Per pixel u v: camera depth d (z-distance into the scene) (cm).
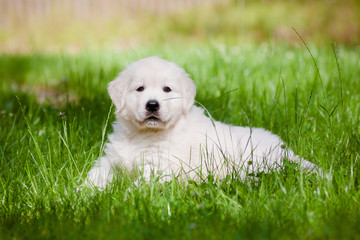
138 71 374
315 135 406
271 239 247
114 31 1712
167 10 1873
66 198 313
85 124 455
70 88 700
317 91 522
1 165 388
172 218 279
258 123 468
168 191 317
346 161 348
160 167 358
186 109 381
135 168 365
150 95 363
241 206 286
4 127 480
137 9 1889
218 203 292
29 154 393
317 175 331
